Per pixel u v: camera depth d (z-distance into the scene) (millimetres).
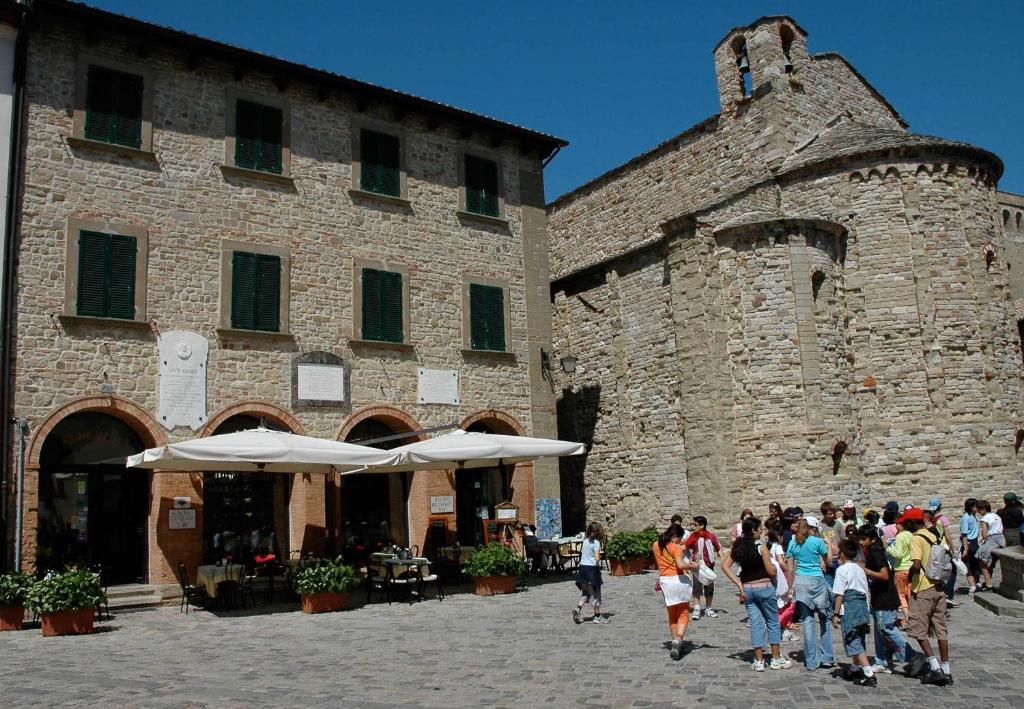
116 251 18484
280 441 16250
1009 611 13820
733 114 28312
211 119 20344
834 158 24422
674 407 24953
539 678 10172
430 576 18000
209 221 19906
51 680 10523
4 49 17750
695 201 29594
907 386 23156
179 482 18531
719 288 23422
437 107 23656
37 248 17578
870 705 8648
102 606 17031
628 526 26094
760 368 22672
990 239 24688
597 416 27953
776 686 9539
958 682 9539
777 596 11141
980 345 23531
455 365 23359
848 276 23969
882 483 22906
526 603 16984
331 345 21234
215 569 16797
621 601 16844
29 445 16875
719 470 22625
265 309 20312
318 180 21750
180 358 18953
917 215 23766
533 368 24906
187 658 11977
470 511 24094
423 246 23344
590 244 34438
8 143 17453
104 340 18078
